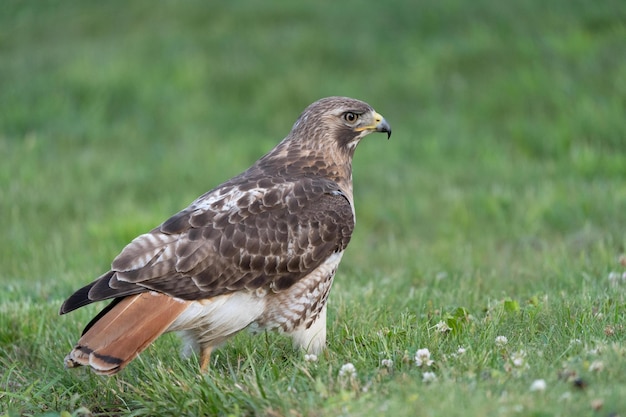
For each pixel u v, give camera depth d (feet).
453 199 50.60
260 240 25.21
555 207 47.03
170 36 78.79
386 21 78.89
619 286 31.01
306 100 69.46
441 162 58.80
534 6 75.41
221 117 68.28
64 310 23.39
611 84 63.16
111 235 46.52
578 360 22.31
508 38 72.02
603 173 53.47
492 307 28.81
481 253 42.06
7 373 26.53
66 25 84.48
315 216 26.22
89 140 64.59
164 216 48.37
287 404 21.59
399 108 68.28
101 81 70.33
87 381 26.30
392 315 29.27
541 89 64.85
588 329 25.27
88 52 76.43
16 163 57.82
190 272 24.20
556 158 58.54
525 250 41.75
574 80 64.54
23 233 46.88
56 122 65.98
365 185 55.67
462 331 26.20
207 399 22.93
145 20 83.61
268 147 62.64
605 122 58.75
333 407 20.86
